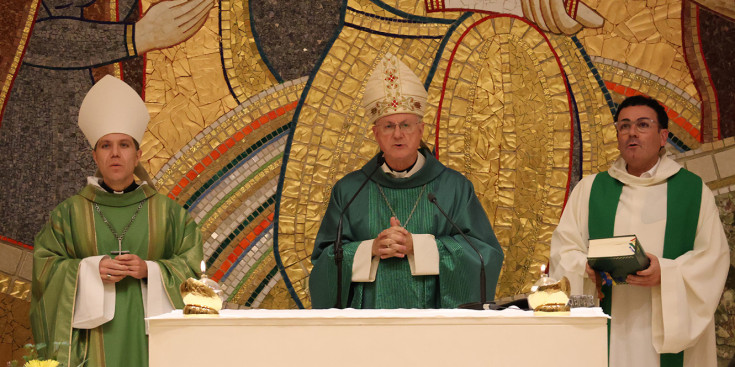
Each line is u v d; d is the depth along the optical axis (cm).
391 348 433
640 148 749
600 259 656
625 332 729
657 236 740
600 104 962
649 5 973
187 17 966
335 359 431
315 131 954
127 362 738
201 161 945
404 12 970
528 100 962
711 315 712
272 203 945
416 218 731
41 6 950
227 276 930
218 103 957
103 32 955
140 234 774
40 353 735
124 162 774
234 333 433
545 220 944
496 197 948
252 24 971
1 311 902
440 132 954
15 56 938
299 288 930
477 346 434
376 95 733
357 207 745
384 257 682
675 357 720
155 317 443
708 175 945
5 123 929
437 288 702
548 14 970
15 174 924
